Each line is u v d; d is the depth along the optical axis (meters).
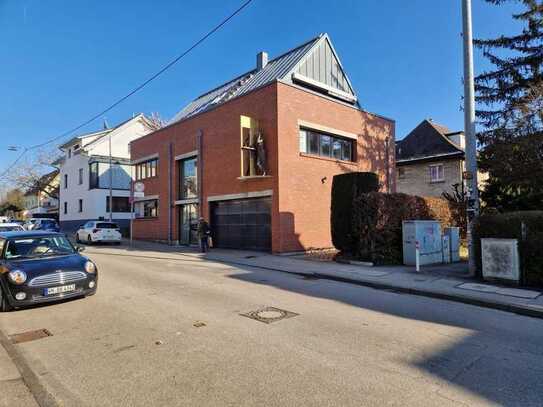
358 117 21.02
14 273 7.10
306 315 6.73
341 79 23.36
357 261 13.17
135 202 28.48
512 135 13.73
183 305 7.46
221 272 11.80
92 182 36.91
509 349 5.11
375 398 3.69
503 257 9.47
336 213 14.20
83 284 7.76
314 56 21.61
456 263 13.60
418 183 31.44
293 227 16.81
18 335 5.85
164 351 5.01
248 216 18.22
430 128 32.56
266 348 5.07
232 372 4.32
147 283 9.85
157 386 4.01
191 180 22.48
